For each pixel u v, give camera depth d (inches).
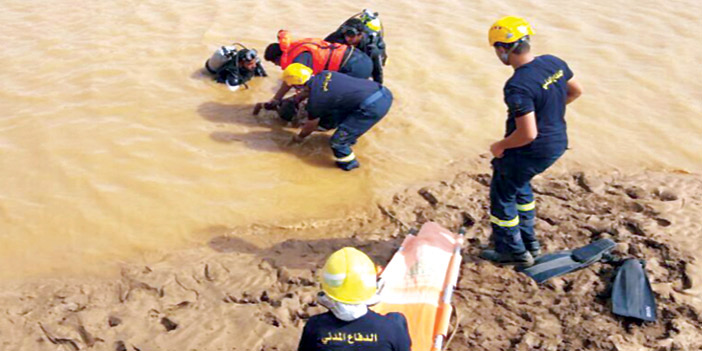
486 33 396.8
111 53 366.0
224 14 418.3
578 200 254.7
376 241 234.7
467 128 306.5
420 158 285.4
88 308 204.7
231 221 245.3
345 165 276.1
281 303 202.8
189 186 263.1
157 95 325.7
